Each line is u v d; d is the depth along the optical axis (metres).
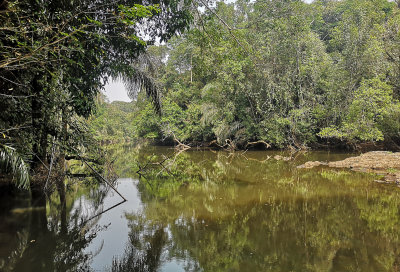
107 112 43.44
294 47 18.75
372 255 3.44
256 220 4.91
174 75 32.12
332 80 18.14
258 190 7.57
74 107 7.25
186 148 26.78
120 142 48.97
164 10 7.73
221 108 21.23
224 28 8.68
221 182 8.84
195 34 8.34
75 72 7.11
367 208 5.68
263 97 20.39
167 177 9.91
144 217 5.08
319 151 19.58
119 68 8.38
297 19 18.03
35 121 5.90
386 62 15.57
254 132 21.06
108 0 6.07
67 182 8.23
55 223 4.71
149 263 3.23
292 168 11.93
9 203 6.00
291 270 3.03
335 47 22.31
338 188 7.73
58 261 3.26
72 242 3.85
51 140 6.81
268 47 18.45
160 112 11.23
